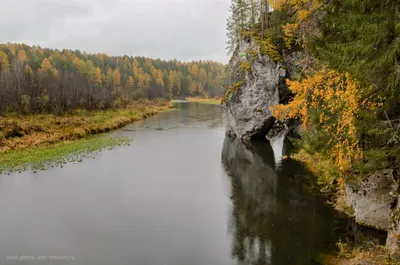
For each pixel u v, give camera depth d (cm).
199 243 1191
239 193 1730
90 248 1164
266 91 3133
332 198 1555
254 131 3328
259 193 1716
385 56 719
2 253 1130
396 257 905
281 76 2947
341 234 1186
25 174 2061
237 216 1425
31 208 1517
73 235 1261
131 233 1278
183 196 1695
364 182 1192
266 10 3500
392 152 902
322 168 1870
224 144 3198
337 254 1054
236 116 3431
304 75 1500
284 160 2436
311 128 1498
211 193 1741
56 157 2492
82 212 1479
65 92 5603
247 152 2803
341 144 1088
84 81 9700
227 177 2044
